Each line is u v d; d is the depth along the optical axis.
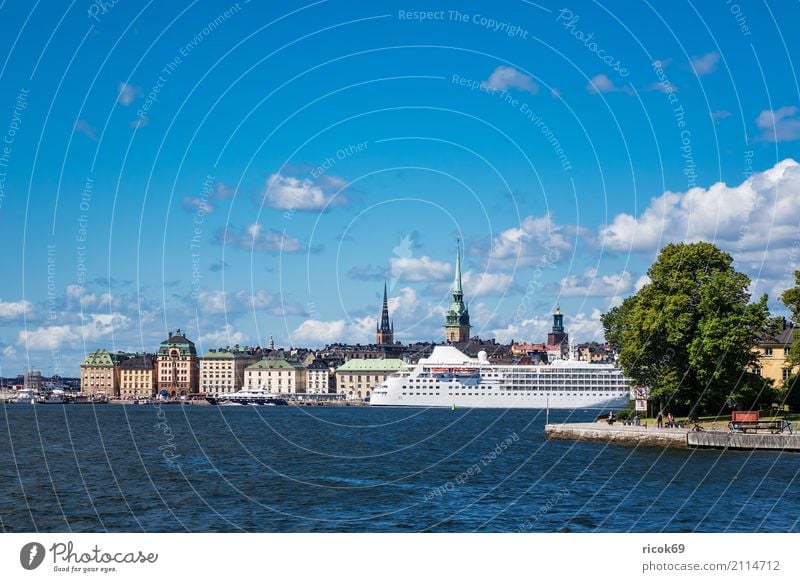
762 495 80.38
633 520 70.56
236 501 80.69
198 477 97.44
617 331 170.62
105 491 85.81
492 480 94.19
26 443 150.50
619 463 103.69
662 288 135.25
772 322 133.38
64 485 90.00
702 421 137.38
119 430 196.62
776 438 110.75
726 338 126.00
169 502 79.81
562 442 135.62
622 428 133.50
